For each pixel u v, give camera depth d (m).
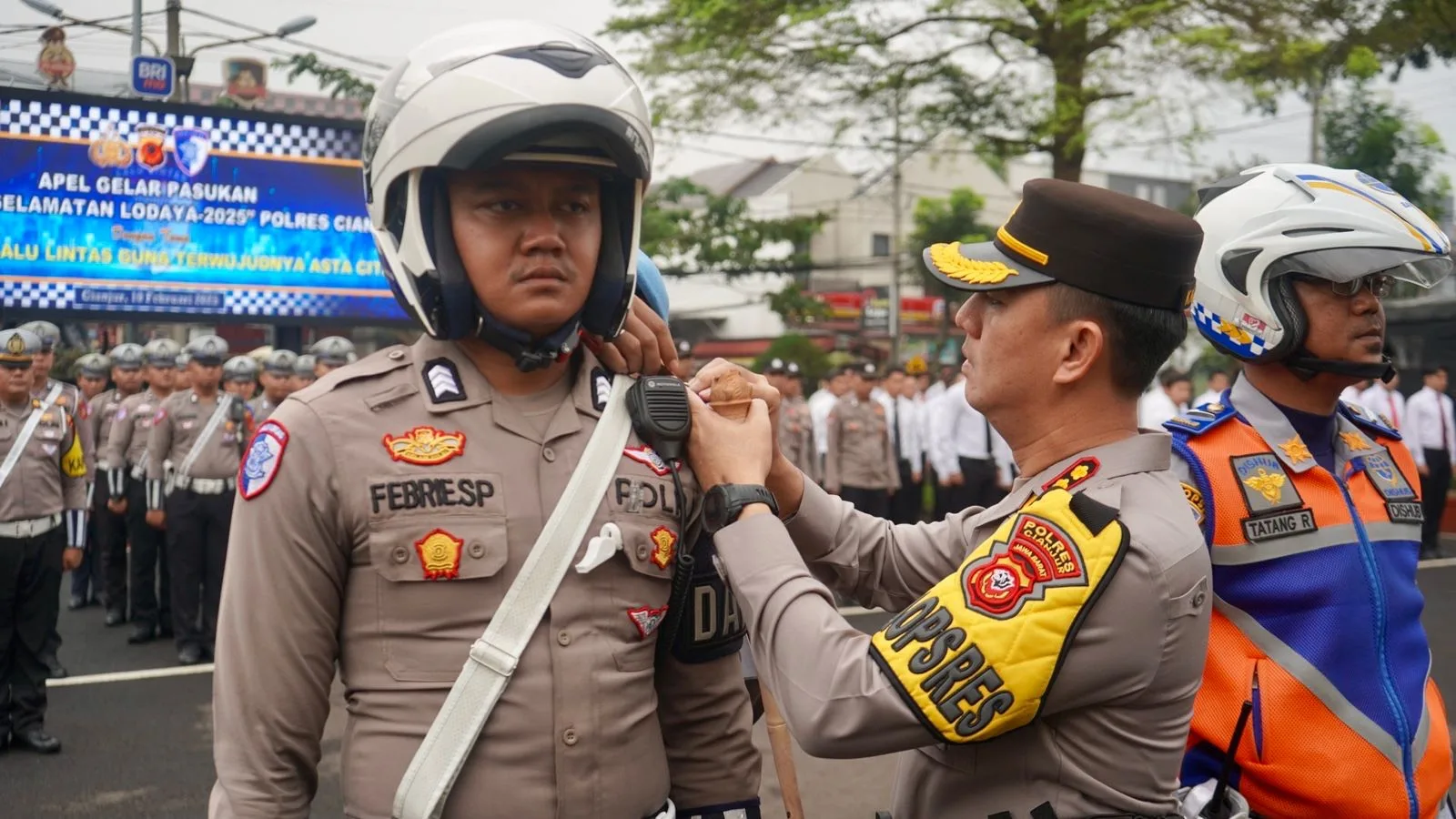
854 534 1.83
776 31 12.97
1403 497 2.08
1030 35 12.74
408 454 1.47
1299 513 1.96
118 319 10.76
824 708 1.43
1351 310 1.98
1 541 4.83
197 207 10.91
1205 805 1.94
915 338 33.00
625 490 1.53
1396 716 1.93
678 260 20.05
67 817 4.18
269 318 11.17
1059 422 1.56
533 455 1.52
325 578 1.46
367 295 11.43
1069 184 1.53
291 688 1.45
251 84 16.42
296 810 1.48
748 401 1.64
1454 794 3.65
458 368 1.54
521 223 1.47
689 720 1.69
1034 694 1.37
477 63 1.42
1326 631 1.93
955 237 24.75
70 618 8.20
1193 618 1.44
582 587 1.48
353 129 11.27
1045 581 1.38
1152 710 1.44
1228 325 2.04
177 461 6.71
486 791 1.42
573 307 1.50
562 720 1.44
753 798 1.73
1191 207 15.51
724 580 1.60
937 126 13.56
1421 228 1.95
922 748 1.54
